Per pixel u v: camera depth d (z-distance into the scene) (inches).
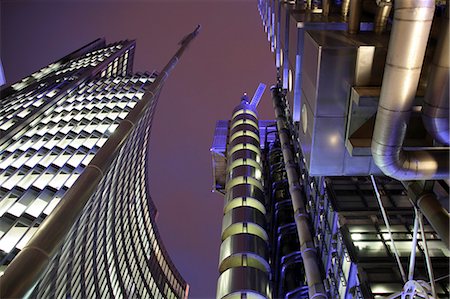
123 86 3260.3
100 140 2191.2
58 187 1686.8
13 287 621.3
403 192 911.0
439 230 406.9
